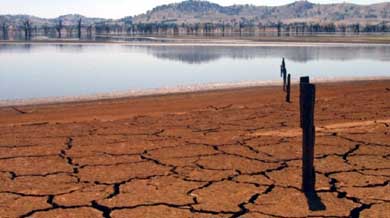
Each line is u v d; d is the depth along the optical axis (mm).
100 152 10742
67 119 16734
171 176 8789
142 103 21328
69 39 141375
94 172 9094
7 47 86875
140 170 9203
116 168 9367
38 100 22703
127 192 7895
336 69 41750
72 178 8711
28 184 8352
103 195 7754
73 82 32406
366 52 70125
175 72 39281
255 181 8430
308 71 39906
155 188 8094
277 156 10164
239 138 12023
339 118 15047
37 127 14375
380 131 12500
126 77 35594
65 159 10125
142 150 10883
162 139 12117
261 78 33750
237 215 6855
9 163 9812
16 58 57094
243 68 42875
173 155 10367
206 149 10898
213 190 7957
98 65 47281
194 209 7098
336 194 7734
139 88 28125
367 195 7672
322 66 45031
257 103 20219
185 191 7914
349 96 21531
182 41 122000
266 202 7363
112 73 38906
